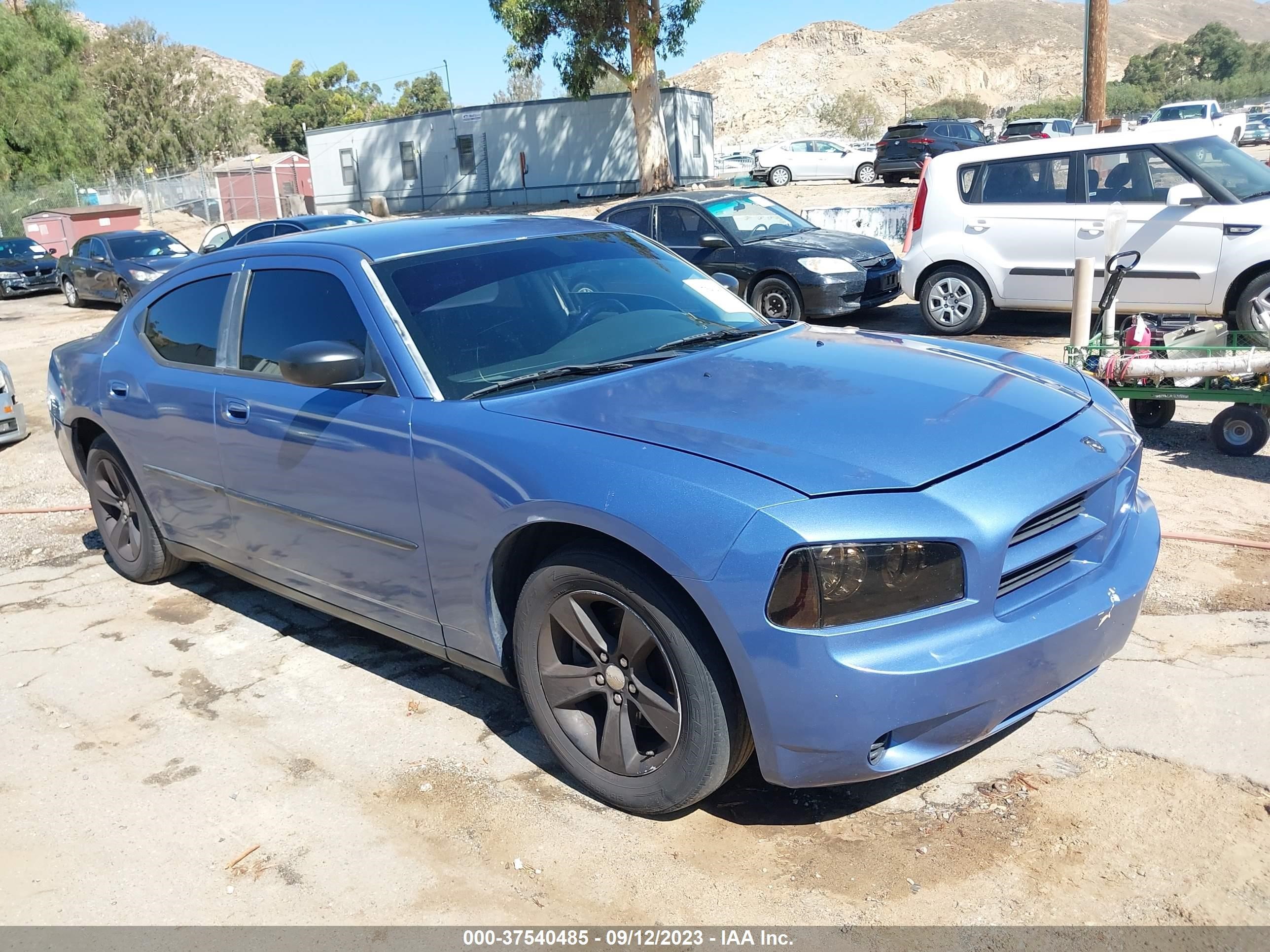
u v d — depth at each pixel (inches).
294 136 3720.5
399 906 102.6
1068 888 98.3
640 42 1129.4
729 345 139.3
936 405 114.3
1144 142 338.3
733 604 95.1
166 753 135.0
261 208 1739.7
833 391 118.1
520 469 111.3
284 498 144.8
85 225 1285.7
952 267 381.7
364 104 3941.9
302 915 102.2
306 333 143.0
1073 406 120.7
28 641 174.2
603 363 132.3
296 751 133.4
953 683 95.2
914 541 93.7
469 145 1419.8
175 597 189.9
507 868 107.3
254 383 148.9
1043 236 355.3
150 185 1740.9
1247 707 126.3
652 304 150.3
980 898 97.8
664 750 108.5
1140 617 153.2
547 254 152.8
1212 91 3494.1
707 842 109.3
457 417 120.9
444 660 151.6
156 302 177.6
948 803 112.7
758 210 452.8
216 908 104.0
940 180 379.6
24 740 141.0
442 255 144.6
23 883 110.0
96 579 202.8
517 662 120.5
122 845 115.6
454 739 134.0
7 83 1604.3
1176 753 118.4
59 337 639.8
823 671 93.6
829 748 96.3
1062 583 106.5
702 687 101.4
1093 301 349.4
